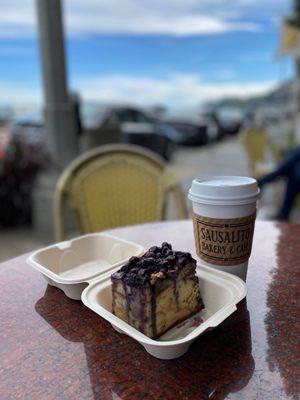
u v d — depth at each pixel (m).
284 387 0.27
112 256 0.50
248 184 0.36
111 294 0.35
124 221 0.84
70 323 0.36
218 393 0.27
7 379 0.28
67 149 1.75
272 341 0.33
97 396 0.27
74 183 0.80
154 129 3.94
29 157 1.86
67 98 1.74
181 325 0.34
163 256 0.35
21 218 1.90
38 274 0.47
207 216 0.37
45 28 1.61
